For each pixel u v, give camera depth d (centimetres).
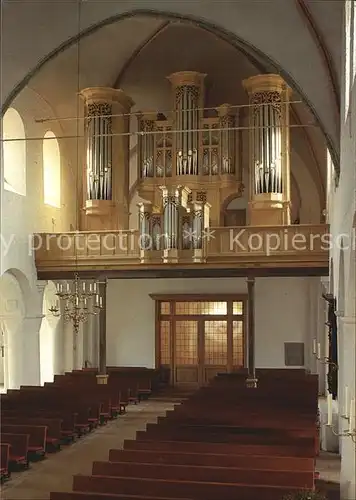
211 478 1055
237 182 2283
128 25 2086
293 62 1464
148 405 2331
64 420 1694
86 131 2275
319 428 1644
